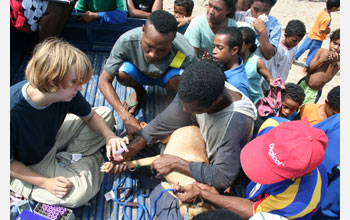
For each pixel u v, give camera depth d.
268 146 1.66
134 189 2.39
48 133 2.06
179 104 2.26
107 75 2.66
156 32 2.18
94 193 2.22
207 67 1.72
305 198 1.73
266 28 3.52
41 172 2.16
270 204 1.81
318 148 1.54
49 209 2.02
